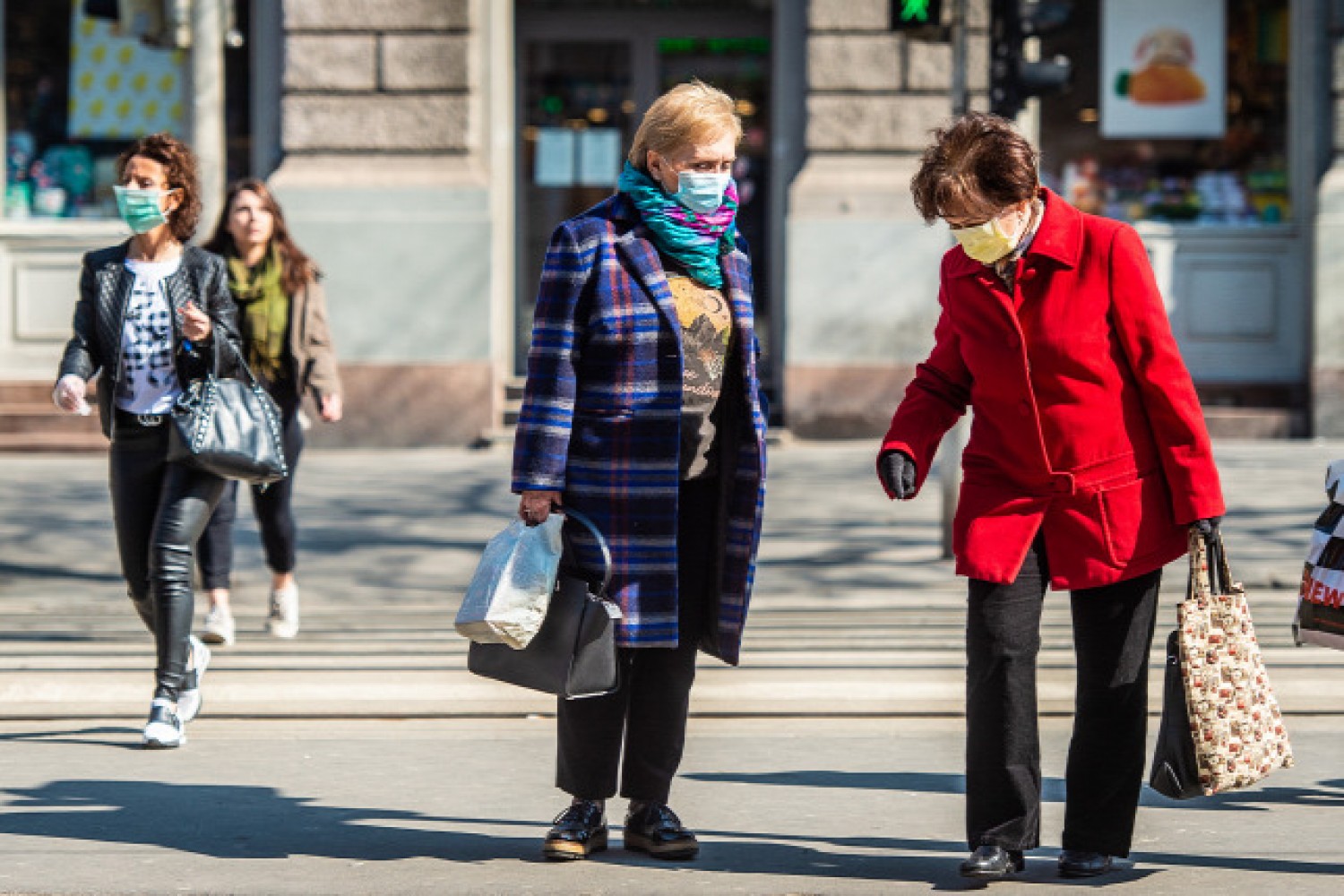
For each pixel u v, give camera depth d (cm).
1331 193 3791
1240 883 1060
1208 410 3834
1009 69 2411
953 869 1098
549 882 1069
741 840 1173
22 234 3875
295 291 1850
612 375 1083
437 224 3772
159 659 1448
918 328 3788
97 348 1438
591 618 1064
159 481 1452
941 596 2189
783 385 3816
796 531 2633
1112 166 3916
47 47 3944
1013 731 1047
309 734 1506
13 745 1457
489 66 3834
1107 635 1059
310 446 3775
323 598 2217
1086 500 1042
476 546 2542
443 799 1285
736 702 1605
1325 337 3788
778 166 3859
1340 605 1124
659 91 4066
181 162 1431
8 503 2917
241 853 1138
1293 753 1415
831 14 3788
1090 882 1066
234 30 3884
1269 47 3888
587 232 1085
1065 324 1041
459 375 3766
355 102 3800
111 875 1083
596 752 1119
